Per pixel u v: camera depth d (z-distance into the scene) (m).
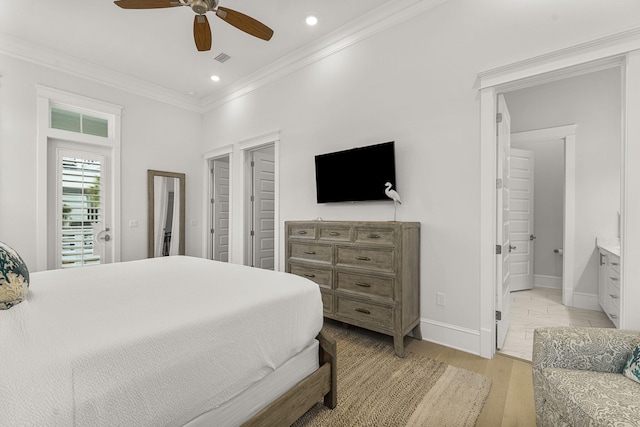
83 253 3.88
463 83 2.40
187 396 1.03
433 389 1.87
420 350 2.42
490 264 2.27
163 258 2.60
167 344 1.00
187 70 4.03
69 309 1.21
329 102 3.31
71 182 3.81
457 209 2.43
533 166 4.38
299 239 3.04
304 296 1.58
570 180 3.58
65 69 3.70
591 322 3.03
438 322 2.54
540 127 3.87
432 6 2.55
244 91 4.34
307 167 3.54
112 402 0.84
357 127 3.06
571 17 1.96
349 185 3.04
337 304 2.71
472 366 2.15
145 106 4.47
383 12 2.80
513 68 2.14
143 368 0.93
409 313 2.45
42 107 3.52
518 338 2.65
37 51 3.45
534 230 4.58
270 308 1.37
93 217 3.97
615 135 3.36
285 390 1.44
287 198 3.75
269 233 4.72
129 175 4.30
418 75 2.64
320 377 1.59
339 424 1.55
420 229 2.63
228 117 4.65
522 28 2.14
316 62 3.44
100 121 4.12
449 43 2.47
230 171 4.62
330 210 3.31
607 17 1.85
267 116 4.02
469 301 2.38
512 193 4.26
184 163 4.93
